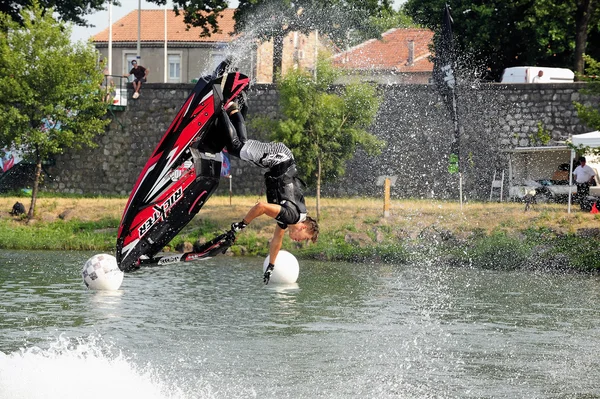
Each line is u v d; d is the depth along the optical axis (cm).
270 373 5106
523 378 5075
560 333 6431
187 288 8544
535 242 10875
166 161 3966
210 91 3928
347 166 15612
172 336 6100
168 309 7225
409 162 15362
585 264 10206
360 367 5294
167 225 4012
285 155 3972
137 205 3991
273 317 6925
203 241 11788
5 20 13838
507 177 14900
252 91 16175
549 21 17812
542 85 15062
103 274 8312
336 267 10556
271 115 16150
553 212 11756
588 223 11144
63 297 7769
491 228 11425
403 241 11569
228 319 6794
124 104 17175
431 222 11888
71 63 13488
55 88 13450
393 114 15362
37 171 13662
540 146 14762
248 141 3969
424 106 15238
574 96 15000
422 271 10212
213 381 4903
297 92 12862
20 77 13412
